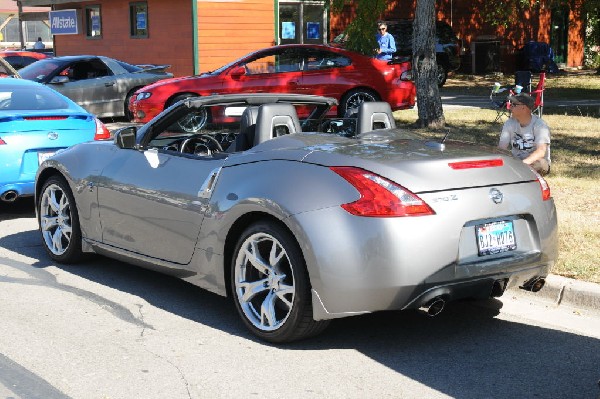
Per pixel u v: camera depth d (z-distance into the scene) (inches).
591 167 403.9
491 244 177.8
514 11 1201.4
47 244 259.4
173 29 893.2
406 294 167.0
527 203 183.9
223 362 174.1
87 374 166.2
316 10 977.5
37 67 669.9
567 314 208.5
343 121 233.1
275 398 156.0
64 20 1059.3
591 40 1323.8
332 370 170.4
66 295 222.7
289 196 174.6
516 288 220.5
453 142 203.2
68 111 331.3
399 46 979.9
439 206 169.3
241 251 187.0
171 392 157.9
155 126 224.7
